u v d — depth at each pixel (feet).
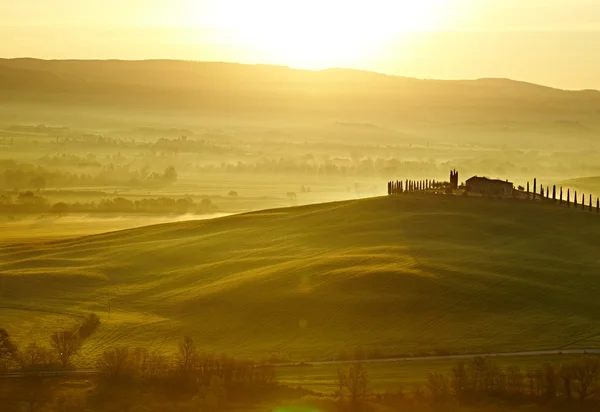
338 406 569.23
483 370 617.62
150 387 612.70
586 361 609.01
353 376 590.96
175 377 625.82
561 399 583.17
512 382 614.75
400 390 596.29
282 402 580.71
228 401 588.09
